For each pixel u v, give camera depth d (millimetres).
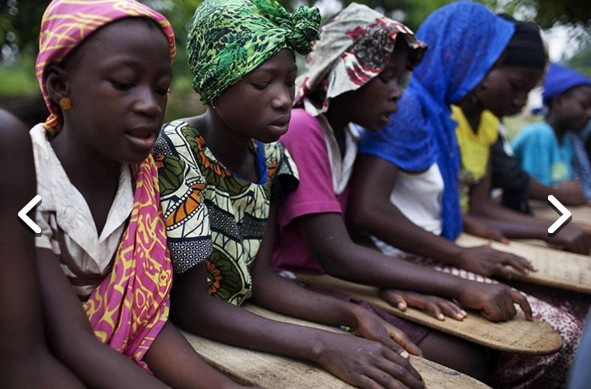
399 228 1837
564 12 2381
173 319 1387
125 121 1033
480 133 2492
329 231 1639
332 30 1717
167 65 1066
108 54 1010
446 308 1589
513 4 2547
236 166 1476
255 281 1547
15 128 1006
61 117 1134
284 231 1745
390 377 1188
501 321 1568
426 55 2098
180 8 4492
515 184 2723
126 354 1155
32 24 4512
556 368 1795
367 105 1717
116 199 1155
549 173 3365
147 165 1234
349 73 1659
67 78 1047
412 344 1388
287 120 1338
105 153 1069
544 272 1938
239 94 1313
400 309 1607
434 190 2020
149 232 1184
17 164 994
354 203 1854
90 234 1095
